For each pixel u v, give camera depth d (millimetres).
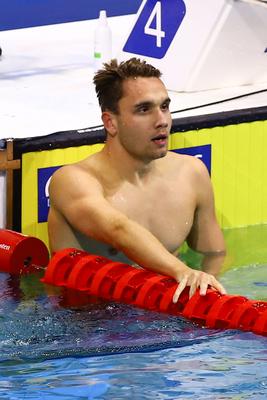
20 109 12102
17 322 8742
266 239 11656
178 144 11797
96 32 13289
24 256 10211
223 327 8570
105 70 9852
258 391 7375
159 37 12938
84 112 12031
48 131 11227
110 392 7406
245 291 9562
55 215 10195
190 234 10719
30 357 8023
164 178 10242
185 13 12828
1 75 13758
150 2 12945
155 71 9828
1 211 11078
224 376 7641
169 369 7773
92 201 9750
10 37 15930
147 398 7297
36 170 11086
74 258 9797
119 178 10062
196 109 12156
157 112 9695
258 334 8422
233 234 11930
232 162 12258
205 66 12898
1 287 9695
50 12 16641
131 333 8500
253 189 12492
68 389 7473
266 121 12391
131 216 10062
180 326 8625
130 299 9234
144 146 9766
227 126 12109
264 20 13156
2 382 7602
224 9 12836
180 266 9172
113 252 10344
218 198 12266
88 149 11352
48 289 9609
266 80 13438
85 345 8258
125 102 9711
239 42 13070
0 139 10875
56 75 13805
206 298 8820
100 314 8922
